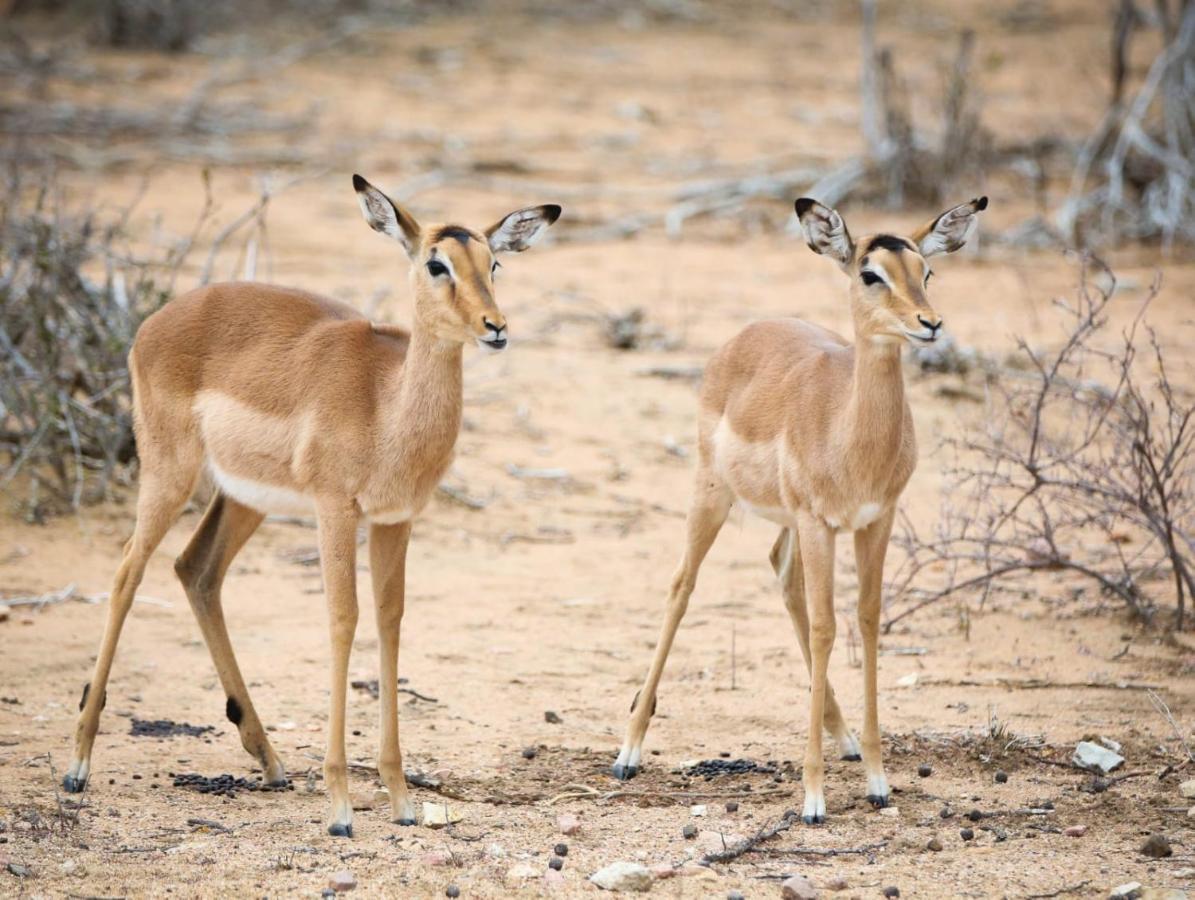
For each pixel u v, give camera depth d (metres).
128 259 15.40
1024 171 27.92
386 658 9.07
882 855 8.52
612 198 26.98
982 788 9.57
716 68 38.25
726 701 11.08
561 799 9.41
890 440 8.99
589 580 13.43
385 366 9.07
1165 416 16.45
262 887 7.93
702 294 21.64
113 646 9.44
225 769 9.83
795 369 9.66
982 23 43.59
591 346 19.31
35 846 8.36
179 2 36.78
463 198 26.27
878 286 8.88
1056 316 20.42
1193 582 12.55
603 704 11.02
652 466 16.00
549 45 39.94
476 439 16.39
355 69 36.16
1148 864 8.32
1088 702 10.95
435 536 14.30
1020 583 13.31
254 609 12.62
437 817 8.95
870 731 9.34
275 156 28.19
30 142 27.44
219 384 9.36
